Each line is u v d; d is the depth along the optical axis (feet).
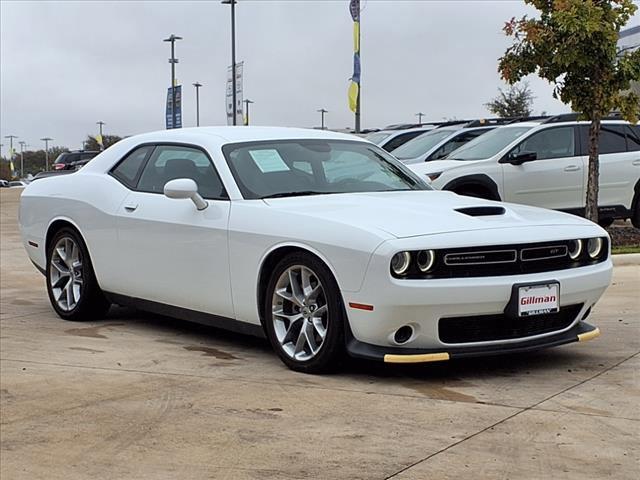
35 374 17.85
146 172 21.36
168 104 102.53
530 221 16.76
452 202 17.98
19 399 16.11
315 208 17.24
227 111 88.53
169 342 20.52
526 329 16.38
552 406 14.49
